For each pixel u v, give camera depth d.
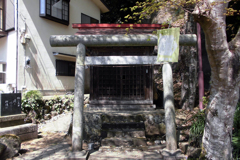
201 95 6.12
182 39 4.43
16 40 8.65
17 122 5.53
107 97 6.19
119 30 5.52
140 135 4.90
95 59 4.49
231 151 3.42
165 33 4.20
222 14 3.17
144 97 6.12
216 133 3.33
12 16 8.80
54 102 8.00
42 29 9.80
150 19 12.38
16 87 8.52
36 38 9.49
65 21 10.95
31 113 7.34
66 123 6.98
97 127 5.31
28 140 5.48
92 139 5.21
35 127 5.72
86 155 4.04
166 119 4.24
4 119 5.09
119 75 6.23
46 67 9.97
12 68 8.75
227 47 3.09
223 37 3.02
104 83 6.23
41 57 9.73
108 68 6.24
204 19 3.00
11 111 5.39
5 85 8.89
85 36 4.49
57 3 10.49
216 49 3.08
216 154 3.36
